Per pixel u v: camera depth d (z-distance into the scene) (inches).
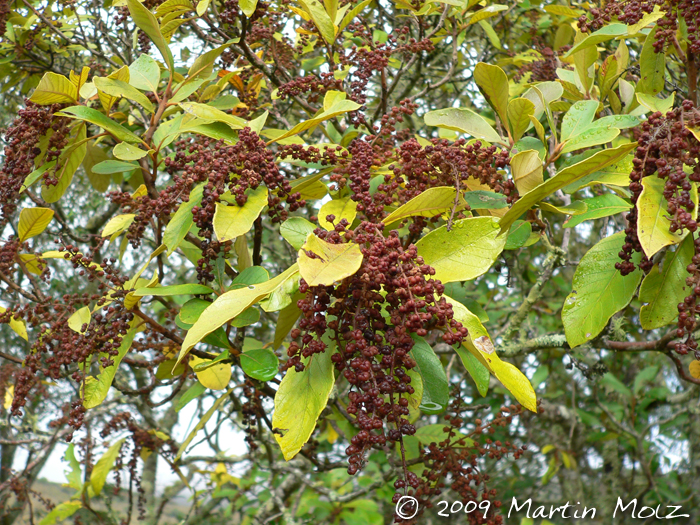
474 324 20.4
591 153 25.9
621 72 32.2
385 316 21.4
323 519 59.5
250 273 25.7
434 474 28.3
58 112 25.9
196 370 26.2
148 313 53.5
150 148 27.4
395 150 26.5
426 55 53.3
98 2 48.7
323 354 20.5
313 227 24.3
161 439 48.6
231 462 56.7
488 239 21.5
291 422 19.7
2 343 65.7
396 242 19.2
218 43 37.3
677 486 69.9
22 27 44.8
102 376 26.7
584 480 78.2
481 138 26.9
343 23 32.6
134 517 70.9
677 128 20.0
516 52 56.2
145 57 30.2
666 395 65.6
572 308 24.0
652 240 19.4
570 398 74.5
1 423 55.5
